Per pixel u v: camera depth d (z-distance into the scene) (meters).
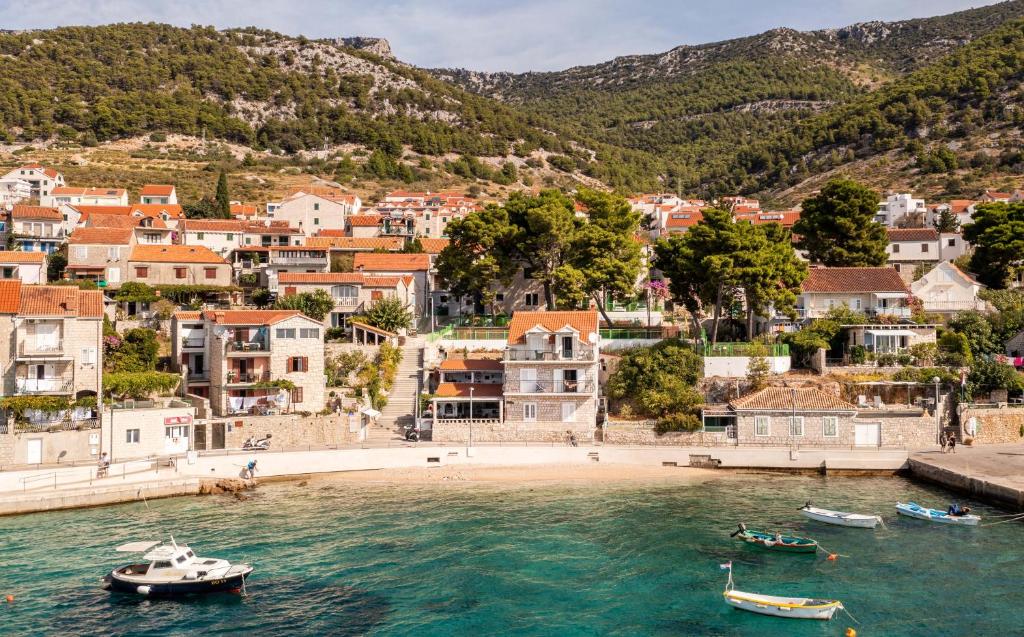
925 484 70.75
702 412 79.62
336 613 44.88
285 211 158.25
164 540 55.78
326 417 79.94
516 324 85.75
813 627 42.84
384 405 88.94
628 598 46.72
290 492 68.69
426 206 181.25
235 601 46.56
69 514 62.06
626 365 86.75
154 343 91.44
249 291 115.12
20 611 44.97
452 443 79.56
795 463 75.38
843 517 59.16
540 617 44.34
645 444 79.31
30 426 69.75
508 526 59.22
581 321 85.69
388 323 99.50
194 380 88.62
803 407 77.94
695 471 75.44
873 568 50.81
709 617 44.34
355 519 61.00
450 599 46.62
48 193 171.38
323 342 85.44
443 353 96.56
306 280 103.75
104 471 67.62
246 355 82.31
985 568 50.50
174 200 177.12
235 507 64.25
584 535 57.16
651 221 195.38
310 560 52.50
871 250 113.75
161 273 111.25
